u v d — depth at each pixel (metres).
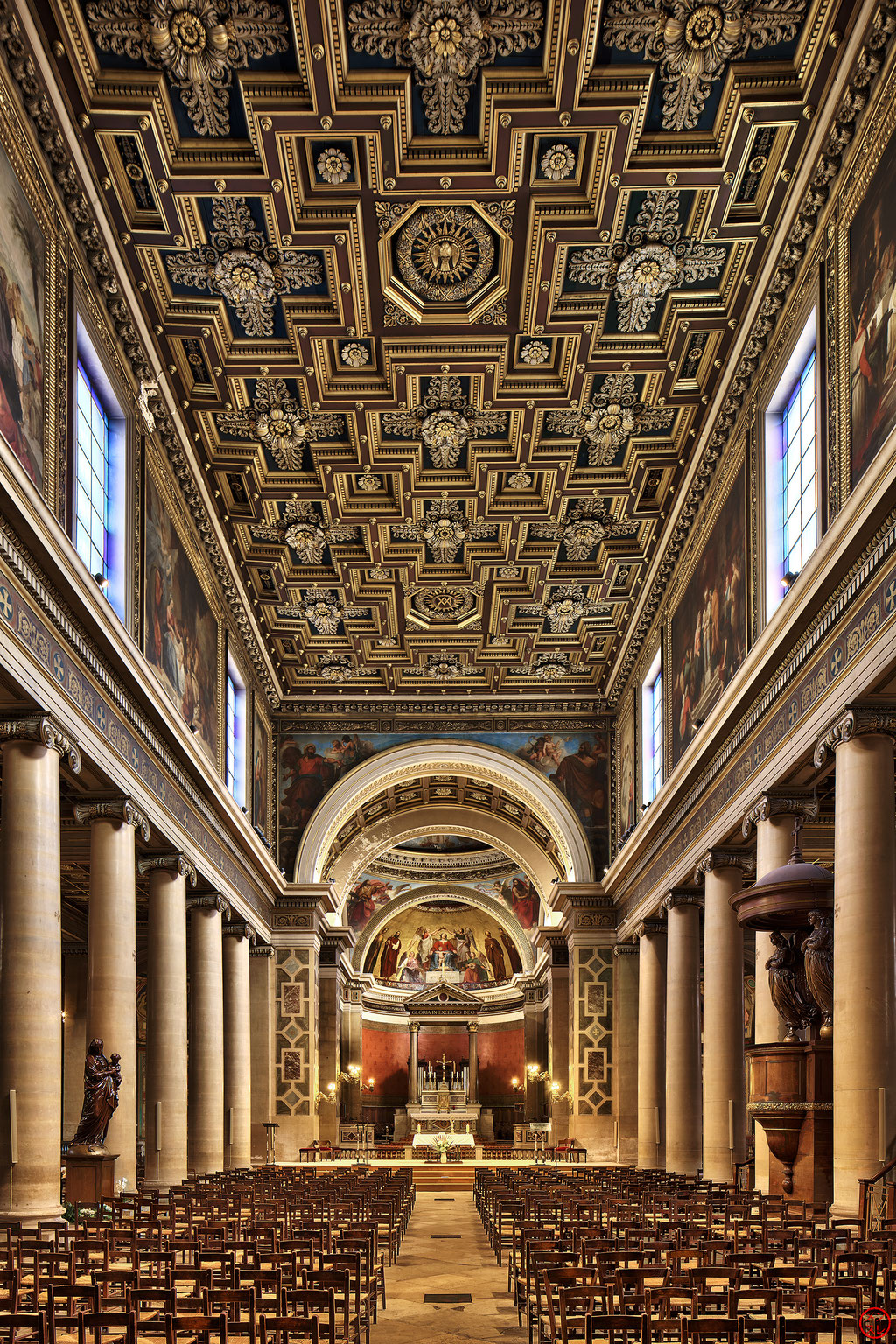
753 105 16.66
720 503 25.02
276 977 40.34
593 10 15.43
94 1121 19.17
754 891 18.14
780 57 16.28
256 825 37.62
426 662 38.94
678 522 28.06
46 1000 15.77
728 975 24.78
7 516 14.55
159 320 21.30
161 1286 10.38
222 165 17.94
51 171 16.91
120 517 20.91
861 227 16.33
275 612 34.62
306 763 42.06
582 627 36.25
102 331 19.81
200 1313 9.26
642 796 35.47
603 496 28.22
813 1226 13.16
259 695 38.72
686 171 18.11
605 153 17.83
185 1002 25.28
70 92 16.33
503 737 42.31
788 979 18.78
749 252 19.83
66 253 17.80
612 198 18.67
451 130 17.73
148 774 22.81
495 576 32.41
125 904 20.86
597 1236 12.26
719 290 20.84
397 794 47.62
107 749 19.70
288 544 30.50
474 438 26.02
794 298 19.64
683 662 29.27
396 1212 18.66
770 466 21.48
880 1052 15.37
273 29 15.80
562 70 16.36
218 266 20.09
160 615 23.80
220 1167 29.06
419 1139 48.03
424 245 19.98
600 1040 39.88
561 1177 25.41
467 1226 24.30
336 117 17.06
